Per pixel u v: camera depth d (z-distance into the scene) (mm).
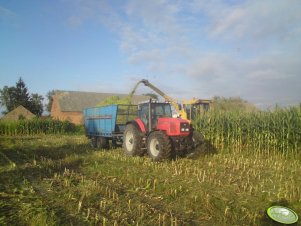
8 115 48938
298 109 13219
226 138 15062
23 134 30203
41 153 14492
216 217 5715
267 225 5383
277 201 6574
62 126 32469
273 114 13969
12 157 13219
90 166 10672
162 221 5469
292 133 12961
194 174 8883
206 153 13672
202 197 6746
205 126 15406
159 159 10953
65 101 44375
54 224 5176
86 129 18453
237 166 10359
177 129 11273
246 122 14719
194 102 17406
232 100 18562
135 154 12570
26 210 5863
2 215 5680
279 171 9922
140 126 12516
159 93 13570
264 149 14195
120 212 5781
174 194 7012
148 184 7664
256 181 8375
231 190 7367
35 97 67812
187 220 5570
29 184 8156
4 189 7559
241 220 5586
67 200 6637
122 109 14945
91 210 5996
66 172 9477
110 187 7734
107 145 16156
